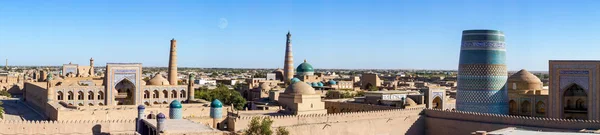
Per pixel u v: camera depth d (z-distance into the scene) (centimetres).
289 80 15788
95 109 8375
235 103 11419
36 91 10881
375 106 8062
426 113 7544
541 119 6172
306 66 17725
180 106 6606
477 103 7156
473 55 7231
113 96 10575
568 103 7600
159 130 5109
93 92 10625
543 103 7856
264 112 8062
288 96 8200
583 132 5562
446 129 7188
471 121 6850
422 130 7506
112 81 10556
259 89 13562
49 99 9450
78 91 10444
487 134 5359
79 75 17175
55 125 5631
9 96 13875
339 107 8812
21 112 10156
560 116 7462
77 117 7912
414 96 8825
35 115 9750
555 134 5416
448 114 7200
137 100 10825
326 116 6731
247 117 6284
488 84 7125
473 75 7212
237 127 6203
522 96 8088
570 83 7381
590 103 7162
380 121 7138
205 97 11800
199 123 5866
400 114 7338
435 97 8862
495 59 7162
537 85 8456
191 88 11244
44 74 15612
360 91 13250
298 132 6462
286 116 6400
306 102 8088
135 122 6019
